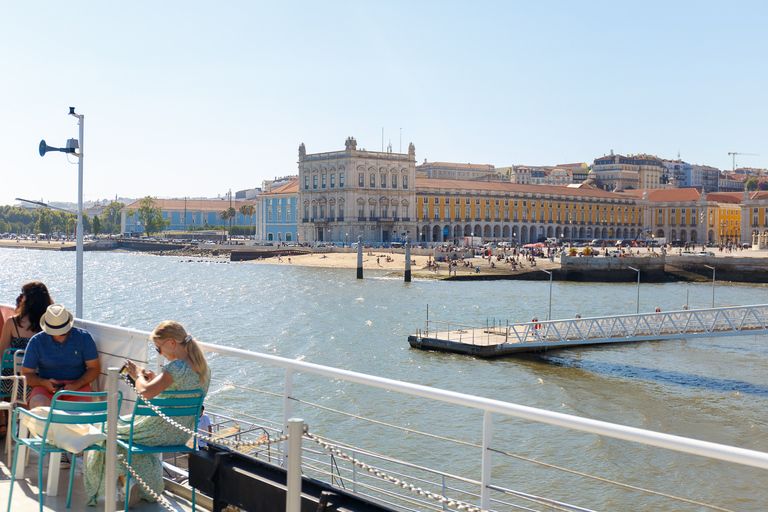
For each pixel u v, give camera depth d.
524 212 179.75
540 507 19.42
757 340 50.19
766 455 3.13
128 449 5.83
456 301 73.81
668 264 110.88
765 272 105.44
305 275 109.81
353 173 155.00
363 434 25.77
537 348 43.88
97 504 6.39
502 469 22.55
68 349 7.15
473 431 26.44
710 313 42.19
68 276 106.88
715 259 109.19
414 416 28.22
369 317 59.84
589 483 21.42
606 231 197.38
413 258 120.12
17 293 80.25
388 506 4.98
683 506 19.77
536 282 102.38
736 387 34.81
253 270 121.25
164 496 6.55
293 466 3.74
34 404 6.94
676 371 38.69
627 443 25.16
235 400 29.86
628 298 79.50
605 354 43.81
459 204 170.25
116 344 7.31
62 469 7.32
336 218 158.25
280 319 58.41
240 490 5.51
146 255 178.00
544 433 26.28
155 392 5.74
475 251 129.88
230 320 57.78
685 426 28.12
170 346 5.99
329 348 44.62
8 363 8.00
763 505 19.91
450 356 42.34
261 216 188.38
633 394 33.31
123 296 77.69
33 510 6.27
